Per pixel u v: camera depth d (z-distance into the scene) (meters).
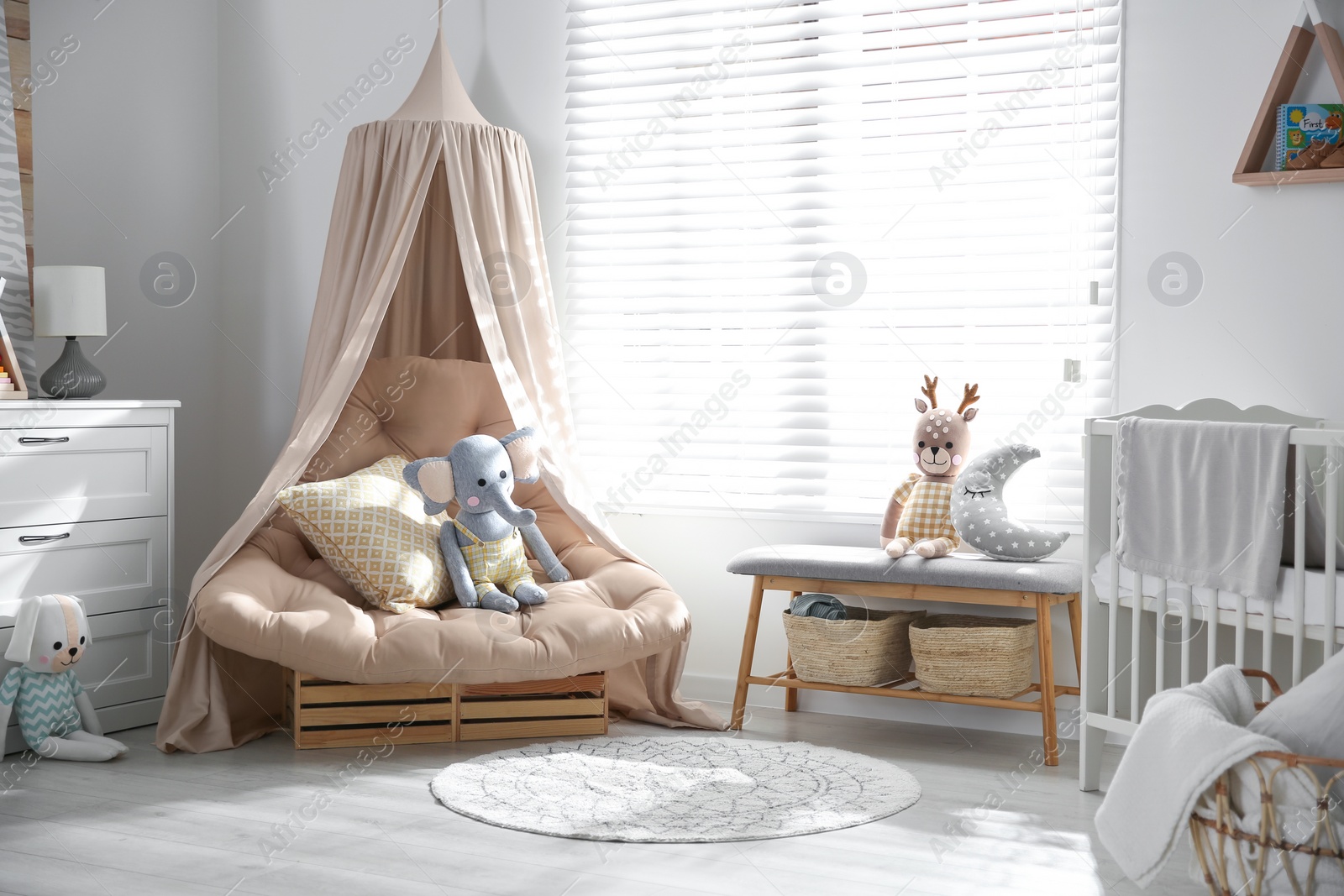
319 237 3.98
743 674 3.15
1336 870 1.63
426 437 3.44
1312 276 2.92
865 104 3.41
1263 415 2.83
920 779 2.67
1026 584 2.79
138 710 3.12
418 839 2.21
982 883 2.01
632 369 3.67
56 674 2.79
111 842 2.19
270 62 4.02
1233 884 1.75
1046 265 3.20
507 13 3.78
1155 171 3.07
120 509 3.08
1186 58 3.03
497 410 3.50
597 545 3.35
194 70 4.00
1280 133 2.89
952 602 3.19
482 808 2.38
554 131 3.74
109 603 3.05
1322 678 1.82
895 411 3.38
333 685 2.87
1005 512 2.98
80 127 3.56
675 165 3.59
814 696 3.40
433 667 2.79
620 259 3.67
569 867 2.07
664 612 3.04
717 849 2.16
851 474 3.43
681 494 3.61
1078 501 3.19
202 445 4.04
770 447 3.53
